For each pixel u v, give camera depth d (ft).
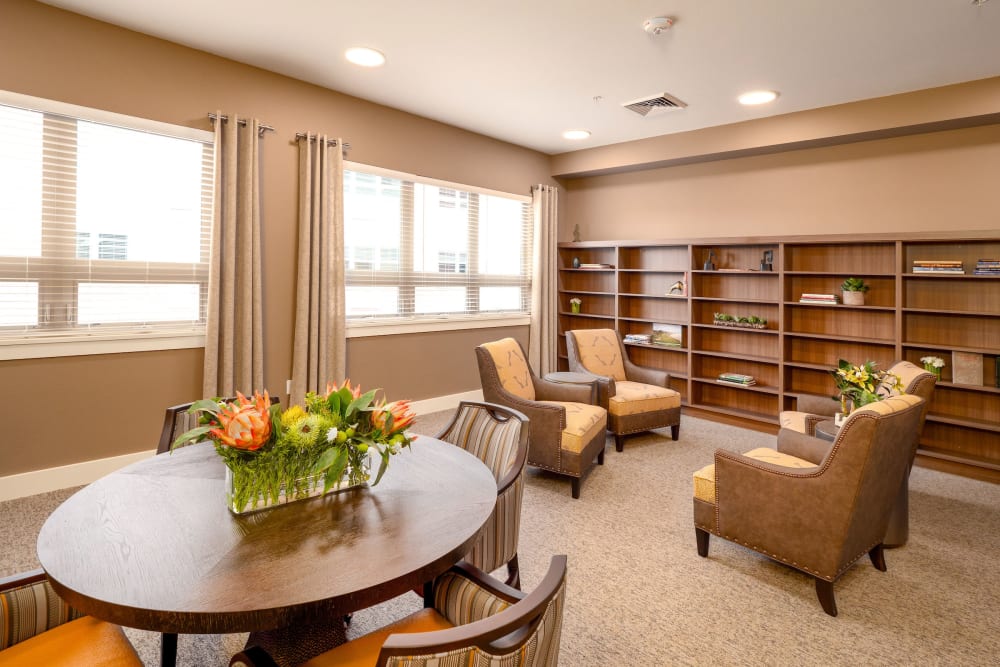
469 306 16.84
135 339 10.30
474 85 12.42
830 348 14.23
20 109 9.05
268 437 4.13
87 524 3.89
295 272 12.50
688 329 16.16
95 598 2.99
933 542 8.44
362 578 3.26
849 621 6.38
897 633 6.16
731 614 6.49
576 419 10.62
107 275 10.05
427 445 6.02
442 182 15.47
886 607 6.67
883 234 12.42
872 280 13.56
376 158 13.89
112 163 10.00
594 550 8.04
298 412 4.52
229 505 4.21
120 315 10.25
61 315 9.61
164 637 4.70
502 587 3.85
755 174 15.57
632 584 7.12
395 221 14.65
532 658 2.79
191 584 3.15
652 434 14.32
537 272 18.34
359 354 14.03
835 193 14.16
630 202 18.34
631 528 8.78
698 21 9.23
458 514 4.19
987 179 12.03
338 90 12.92
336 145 12.73
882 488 6.59
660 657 5.70
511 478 5.59
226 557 3.47
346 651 3.79
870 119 12.69
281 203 12.16
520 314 18.38
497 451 6.31
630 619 6.36
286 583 3.19
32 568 7.14
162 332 10.58
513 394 11.16
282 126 12.05
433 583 4.34
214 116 10.73
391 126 14.17
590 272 19.51
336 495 4.53
